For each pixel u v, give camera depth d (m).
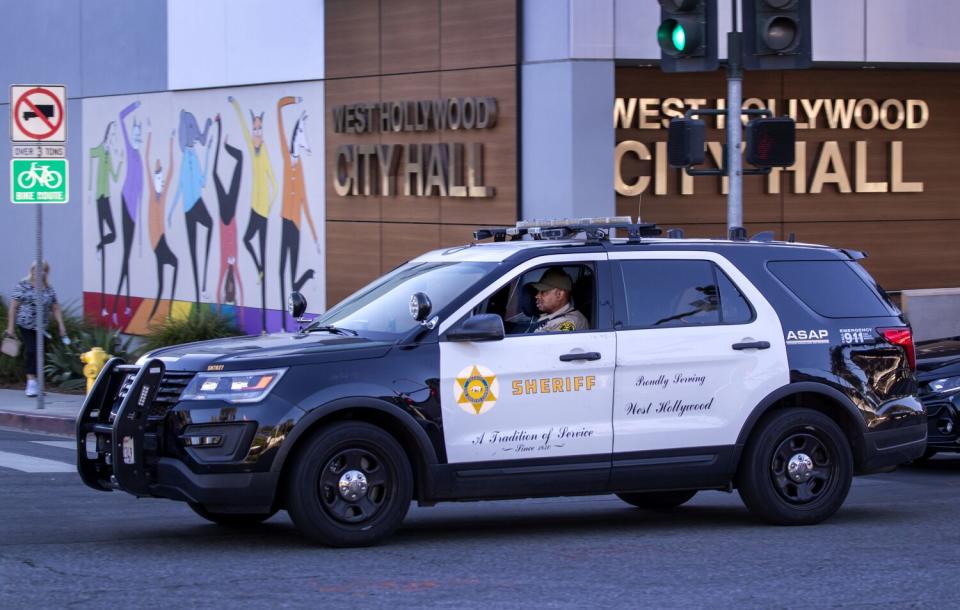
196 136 27.88
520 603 8.71
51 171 20.69
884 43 20.92
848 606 8.76
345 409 10.30
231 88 26.75
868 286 12.09
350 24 23.58
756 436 11.41
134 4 29.61
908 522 11.98
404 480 10.41
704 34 15.77
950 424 15.06
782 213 21.61
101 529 11.44
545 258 11.08
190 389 10.13
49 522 11.80
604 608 8.62
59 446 17.97
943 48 21.20
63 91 20.58
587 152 19.44
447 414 10.48
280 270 25.61
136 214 29.95
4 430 20.33
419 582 9.30
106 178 30.98
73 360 24.97
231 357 10.23
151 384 10.33
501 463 10.63
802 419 11.52
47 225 33.28
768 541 10.97
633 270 11.24
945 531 11.49
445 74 21.56
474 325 10.46
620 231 20.11
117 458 10.26
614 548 10.64
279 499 10.42
